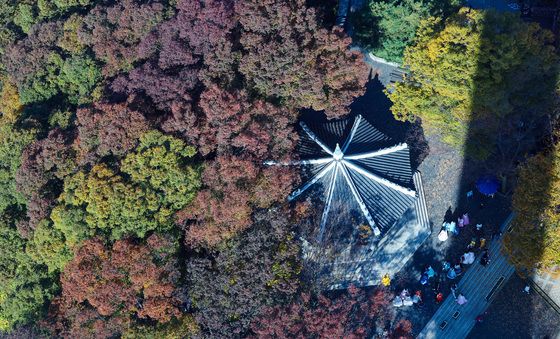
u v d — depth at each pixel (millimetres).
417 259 66375
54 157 62500
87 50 68250
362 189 60938
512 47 53156
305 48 58594
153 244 58500
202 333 59031
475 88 55969
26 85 70000
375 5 64688
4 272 66875
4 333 68500
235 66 60781
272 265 56812
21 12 74625
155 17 64750
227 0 60000
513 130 59938
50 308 64062
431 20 59281
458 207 67000
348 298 56750
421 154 68250
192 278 59000
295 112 61750
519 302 63750
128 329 60469
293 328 54531
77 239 60750
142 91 62031
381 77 70500
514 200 56688
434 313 65062
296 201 60594
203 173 58344
